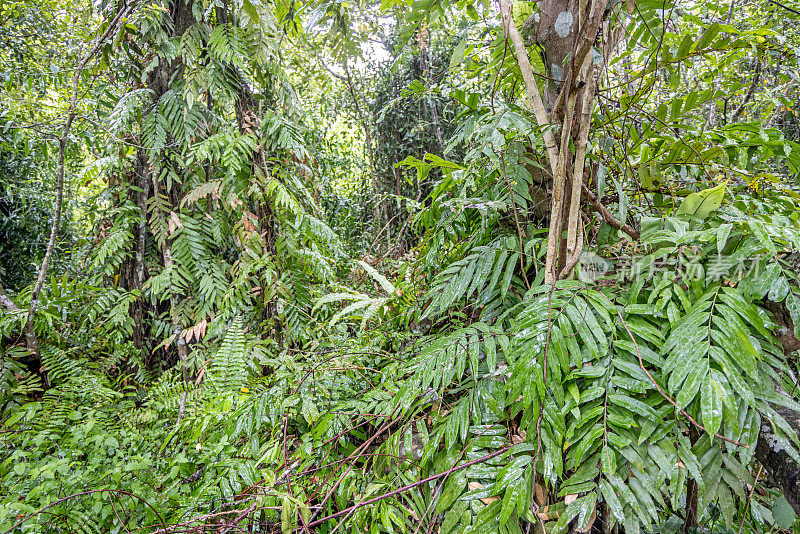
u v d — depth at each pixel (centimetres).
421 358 110
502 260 115
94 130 228
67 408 162
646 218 104
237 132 204
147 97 205
